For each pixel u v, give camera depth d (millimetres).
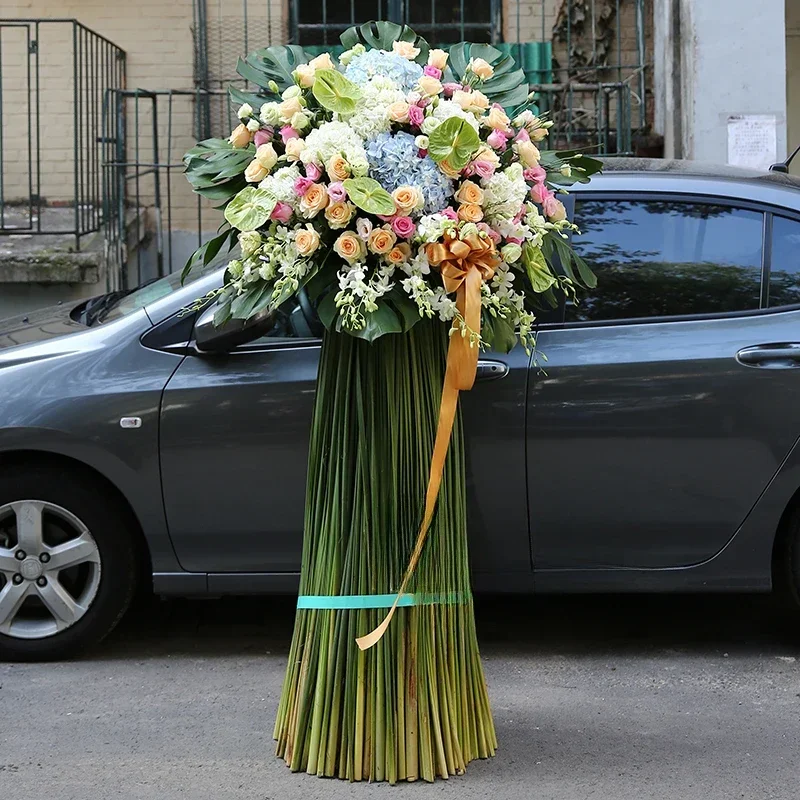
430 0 8469
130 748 3414
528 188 2887
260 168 2816
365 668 3041
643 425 3877
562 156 3189
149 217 8336
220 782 3152
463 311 2787
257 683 3961
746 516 3949
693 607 4852
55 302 6863
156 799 3070
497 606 4887
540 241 2865
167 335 4027
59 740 3480
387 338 2965
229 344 3922
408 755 3072
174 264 8359
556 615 4754
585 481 3908
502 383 3865
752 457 3904
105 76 8047
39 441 3936
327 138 2701
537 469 3898
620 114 7918
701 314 3961
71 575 4195
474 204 2730
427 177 2715
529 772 3193
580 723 3582
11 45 8281
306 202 2713
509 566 3992
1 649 4129
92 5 8273
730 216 4039
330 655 3059
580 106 8461
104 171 7438
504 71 3133
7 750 3412
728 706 3738
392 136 2787
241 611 4832
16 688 3916
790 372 3883
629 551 3984
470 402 3861
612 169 4188
